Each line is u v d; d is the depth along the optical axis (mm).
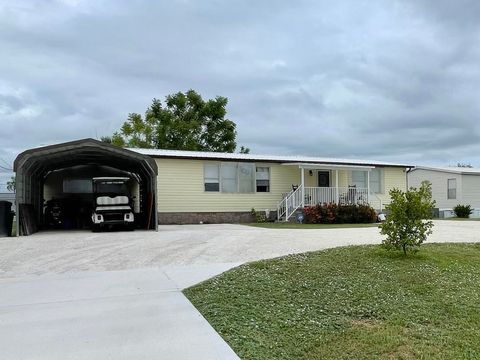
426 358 4570
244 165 23062
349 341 5016
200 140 40625
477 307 6250
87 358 4375
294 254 9695
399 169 27344
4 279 7758
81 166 22375
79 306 6148
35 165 17062
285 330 5320
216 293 6754
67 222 20578
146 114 40875
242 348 4711
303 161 24078
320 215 22094
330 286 7172
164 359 4371
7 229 15508
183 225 20453
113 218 16656
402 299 6586
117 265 9008
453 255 9734
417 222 9328
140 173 19734
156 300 6438
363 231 15742
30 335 5008
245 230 16234
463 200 31469
